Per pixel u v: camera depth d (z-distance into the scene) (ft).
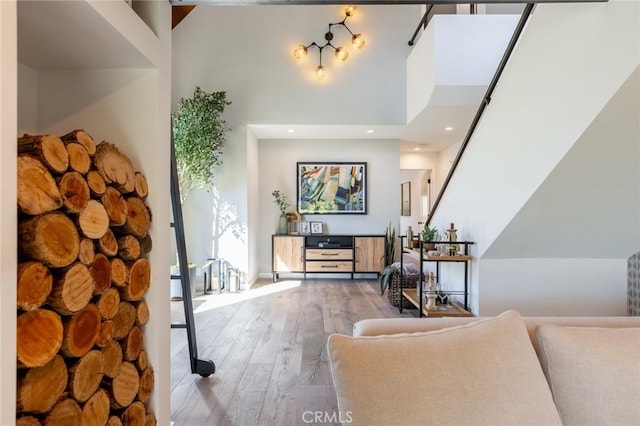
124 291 4.11
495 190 8.21
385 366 2.87
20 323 2.75
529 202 6.95
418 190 25.21
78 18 3.42
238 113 15.62
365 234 17.90
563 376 3.21
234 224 15.61
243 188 15.61
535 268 9.33
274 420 5.74
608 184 6.36
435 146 20.22
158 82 4.66
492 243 8.50
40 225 2.85
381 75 15.69
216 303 13.17
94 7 3.29
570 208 7.08
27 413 2.92
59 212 3.09
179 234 7.17
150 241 4.59
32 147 2.90
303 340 9.34
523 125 6.95
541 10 6.24
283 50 15.67
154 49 4.54
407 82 15.57
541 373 3.11
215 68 15.60
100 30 3.67
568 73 5.59
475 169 9.31
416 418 2.73
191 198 15.67
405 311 12.12
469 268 9.93
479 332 3.23
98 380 3.62
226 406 6.13
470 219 9.68
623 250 8.69
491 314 9.32
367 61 15.70
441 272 12.23
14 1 2.48
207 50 15.58
